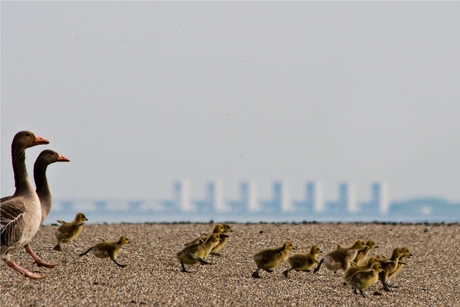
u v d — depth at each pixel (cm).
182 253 1798
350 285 1630
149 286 1566
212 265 1923
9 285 1519
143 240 2327
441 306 1539
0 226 1459
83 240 2283
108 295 1455
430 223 3181
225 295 1520
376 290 1702
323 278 1805
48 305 1352
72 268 1778
